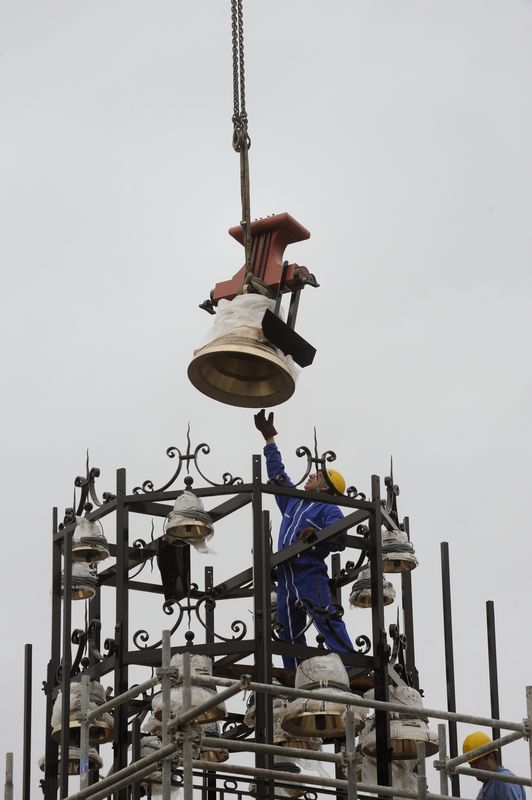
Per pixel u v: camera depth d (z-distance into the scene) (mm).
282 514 22422
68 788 20906
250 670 21125
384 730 20828
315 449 21531
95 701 21359
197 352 21156
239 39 22672
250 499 21562
